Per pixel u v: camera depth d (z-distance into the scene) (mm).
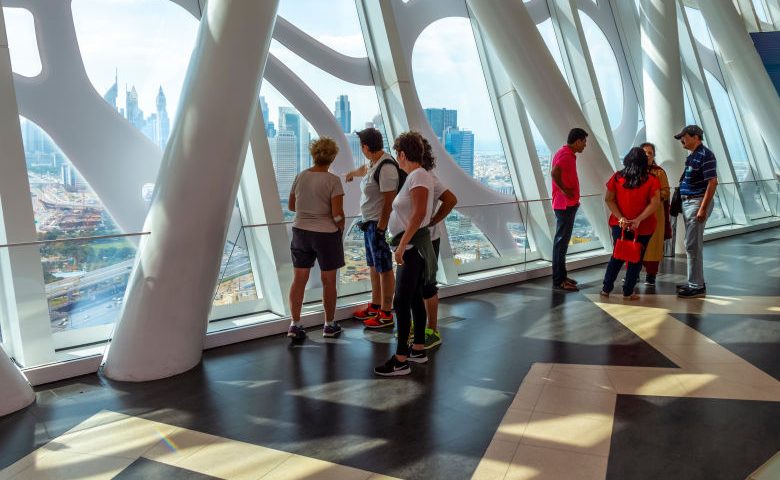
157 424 3434
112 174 5117
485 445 3096
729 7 11453
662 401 3607
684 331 5047
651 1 9195
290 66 6152
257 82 4461
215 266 4469
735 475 2748
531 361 4383
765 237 10758
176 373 4227
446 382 3990
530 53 7188
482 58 8008
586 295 6461
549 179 8602
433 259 4230
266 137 5457
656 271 6879
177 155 4262
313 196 4848
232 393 3873
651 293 6512
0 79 4199
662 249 6805
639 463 2873
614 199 6211
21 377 3787
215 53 4254
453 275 6664
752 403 3551
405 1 7184
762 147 12883
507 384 3938
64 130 4871
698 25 12570
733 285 6781
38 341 4105
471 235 6879
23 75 4707
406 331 4137
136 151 5254
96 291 4301
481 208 6961
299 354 4625
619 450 3006
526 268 7469
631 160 6027
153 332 4168
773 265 7980
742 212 11555
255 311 5359
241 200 5680
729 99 12906
